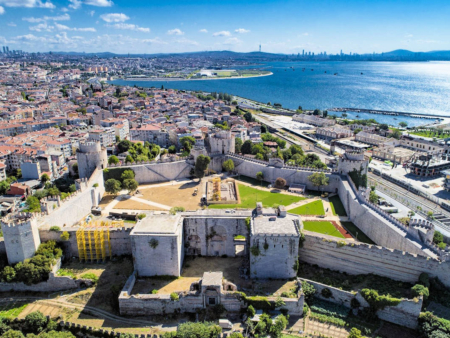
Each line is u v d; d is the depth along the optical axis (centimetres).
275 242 13338
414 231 14150
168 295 12556
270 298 12394
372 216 16288
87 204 19538
